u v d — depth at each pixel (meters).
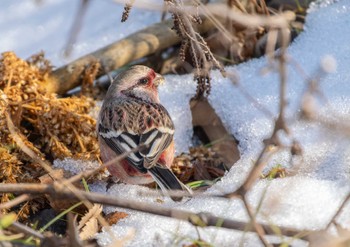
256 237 7.94
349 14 12.12
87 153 10.40
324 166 9.70
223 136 11.05
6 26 13.00
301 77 11.21
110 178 10.17
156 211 7.56
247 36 12.02
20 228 7.61
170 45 12.30
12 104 10.66
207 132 11.27
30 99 10.65
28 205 9.55
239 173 9.84
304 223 8.15
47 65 11.70
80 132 10.61
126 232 8.59
